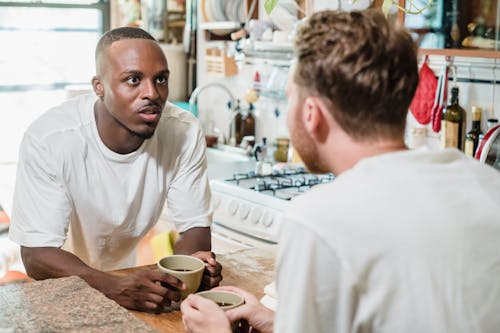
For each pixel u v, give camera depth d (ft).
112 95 5.35
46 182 5.71
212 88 13.74
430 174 3.01
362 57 2.97
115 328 3.38
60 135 5.74
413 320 2.78
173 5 14.12
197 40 14.07
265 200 9.23
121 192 6.07
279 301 2.94
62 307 3.64
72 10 14.19
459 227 2.87
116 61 5.26
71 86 13.10
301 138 3.25
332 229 2.81
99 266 6.56
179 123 6.33
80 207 6.03
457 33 7.98
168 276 4.73
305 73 3.10
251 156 12.28
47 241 5.57
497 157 7.85
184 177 6.33
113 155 5.90
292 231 2.89
